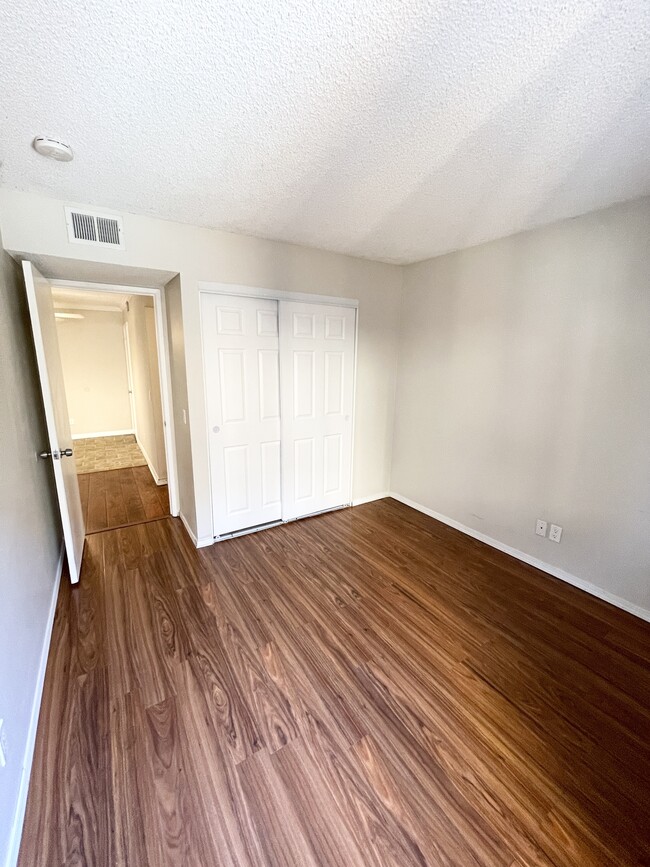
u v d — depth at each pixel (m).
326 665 1.80
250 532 3.12
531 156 1.60
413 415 3.57
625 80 1.15
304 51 1.04
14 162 1.64
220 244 2.56
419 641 1.96
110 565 2.63
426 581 2.49
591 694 1.67
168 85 1.18
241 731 1.47
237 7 0.91
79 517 2.79
